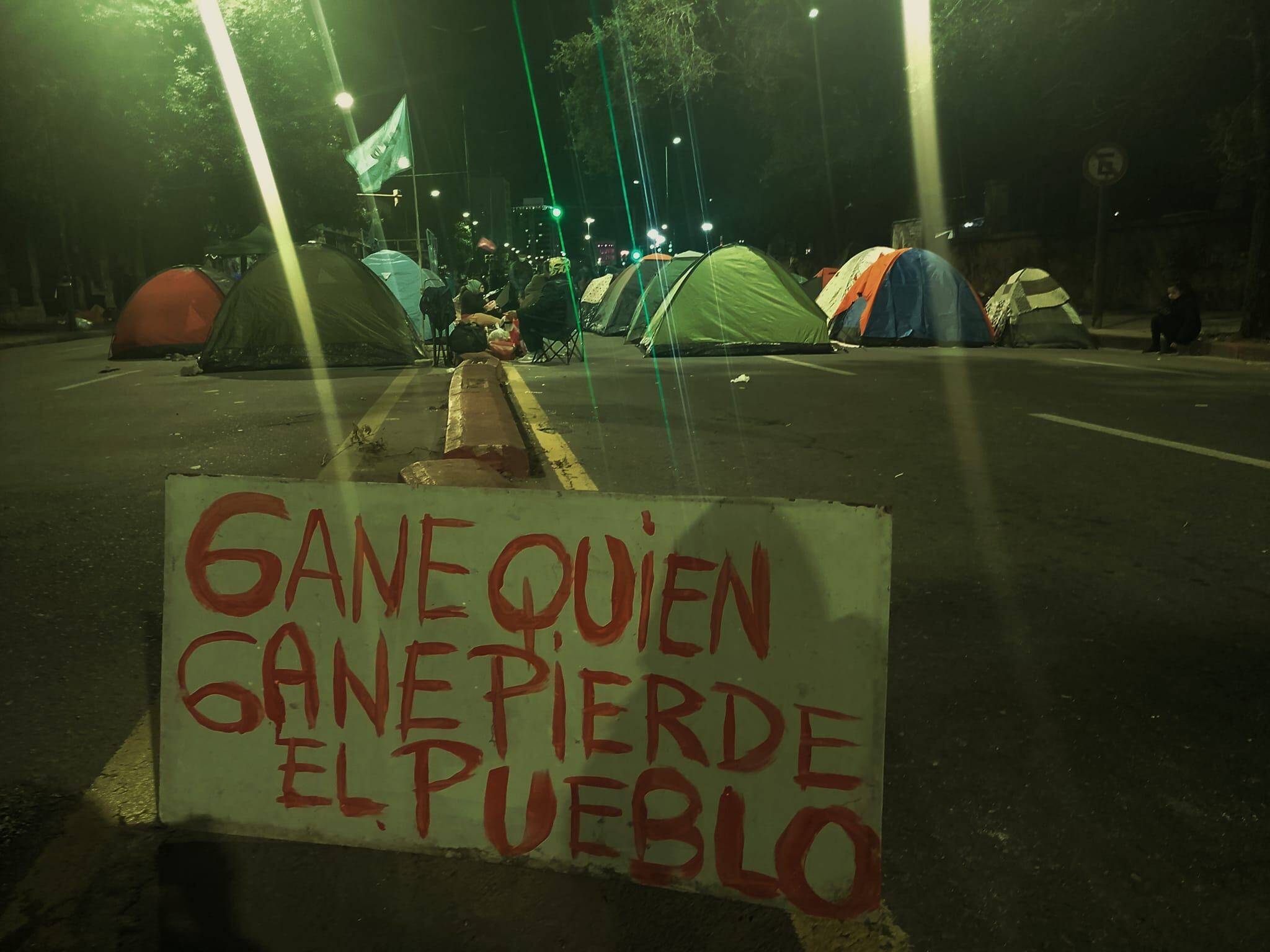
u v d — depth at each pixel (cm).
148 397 1155
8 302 3556
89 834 251
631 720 229
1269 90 1462
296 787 243
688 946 212
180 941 214
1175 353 1556
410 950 212
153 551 494
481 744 236
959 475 643
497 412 809
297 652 241
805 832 222
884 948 211
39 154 2936
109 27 3028
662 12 2800
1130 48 1688
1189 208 2523
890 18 2464
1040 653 361
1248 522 523
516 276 2339
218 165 3653
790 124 3184
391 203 6738
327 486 239
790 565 221
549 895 228
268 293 1508
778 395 1050
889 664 352
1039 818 259
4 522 554
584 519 230
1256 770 281
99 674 347
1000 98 2248
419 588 237
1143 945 212
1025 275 1770
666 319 1633
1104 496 582
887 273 1786
